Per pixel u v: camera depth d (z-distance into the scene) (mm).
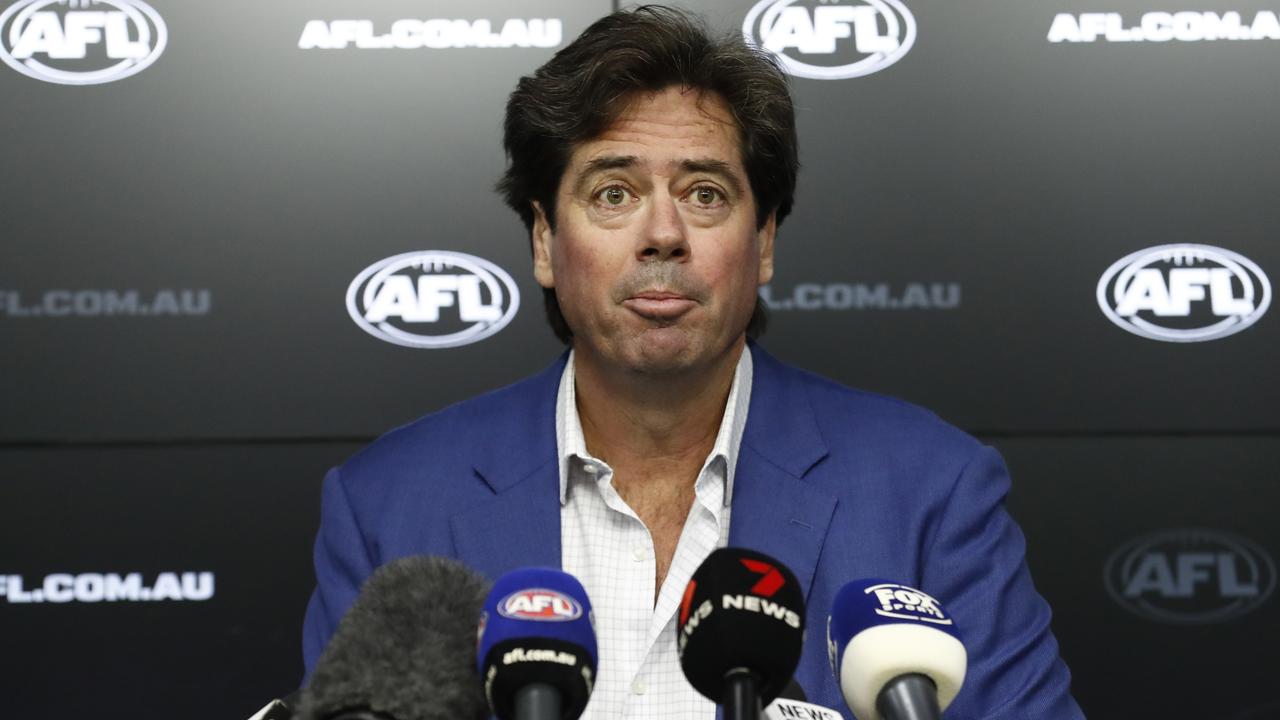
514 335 5586
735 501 3590
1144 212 5555
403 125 5590
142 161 5555
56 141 5535
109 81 5551
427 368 5566
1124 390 5527
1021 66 5570
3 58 5531
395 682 1826
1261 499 5512
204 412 5535
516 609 1911
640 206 3451
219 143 5555
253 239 5555
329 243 5566
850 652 2188
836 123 5562
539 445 3730
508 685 1870
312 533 5543
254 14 5586
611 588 3527
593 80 3449
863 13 5570
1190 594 5516
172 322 5539
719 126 3486
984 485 3656
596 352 3498
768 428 3709
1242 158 5555
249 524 5527
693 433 3631
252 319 5555
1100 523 5523
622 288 3387
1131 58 5566
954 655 2164
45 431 5496
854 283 5547
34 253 5516
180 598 5508
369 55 5594
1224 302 5535
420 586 1976
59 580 5480
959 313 5547
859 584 2316
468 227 5586
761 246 3787
